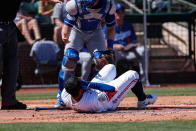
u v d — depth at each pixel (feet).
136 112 58.59
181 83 144.36
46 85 134.72
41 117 55.57
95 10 61.72
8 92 69.82
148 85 129.49
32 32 141.38
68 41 63.77
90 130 41.81
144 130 41.34
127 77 59.41
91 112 59.11
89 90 57.52
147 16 148.87
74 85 55.77
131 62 121.80
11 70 69.62
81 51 111.34
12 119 53.93
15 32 69.92
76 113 59.21
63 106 68.59
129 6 184.75
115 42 121.29
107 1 62.18
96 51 65.62
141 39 161.68
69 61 65.67
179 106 69.26
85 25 64.18
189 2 179.42
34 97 100.53
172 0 182.80
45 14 140.77
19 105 70.64
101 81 58.23
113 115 55.31
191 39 155.22
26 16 146.30
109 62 63.00
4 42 67.46
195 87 125.70
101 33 66.69
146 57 129.29
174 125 44.45
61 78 68.54
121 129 42.19
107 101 58.44
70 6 61.26
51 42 132.87
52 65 134.72
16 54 70.44
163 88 120.98
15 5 67.51
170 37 173.99
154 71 155.63
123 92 59.93
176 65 156.56
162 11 179.63
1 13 66.49
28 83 139.54
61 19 129.59
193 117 51.72
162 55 162.71
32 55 132.36
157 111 59.93
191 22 151.84
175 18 149.89
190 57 154.51
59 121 50.80
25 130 42.57
